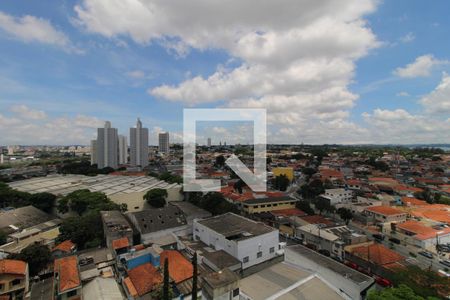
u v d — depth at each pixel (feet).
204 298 82.02
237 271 118.01
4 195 234.79
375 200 227.81
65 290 96.99
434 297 82.38
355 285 94.17
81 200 209.97
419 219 182.39
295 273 104.53
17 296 104.27
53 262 129.49
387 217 181.06
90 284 106.73
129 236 148.77
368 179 333.21
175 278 104.73
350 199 244.42
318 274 99.14
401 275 102.47
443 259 131.23
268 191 281.95
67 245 148.77
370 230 171.83
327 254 145.38
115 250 133.49
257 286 94.68
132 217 181.68
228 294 80.38
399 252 148.46
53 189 270.67
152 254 120.98
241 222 161.17
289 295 83.61
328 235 154.40
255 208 221.46
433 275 98.73
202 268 116.98
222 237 136.26
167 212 189.26
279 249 149.28
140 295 95.40
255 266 132.77
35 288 105.50
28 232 162.20
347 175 375.04
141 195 241.55
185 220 182.39
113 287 103.96
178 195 253.24
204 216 187.32
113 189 272.51
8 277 102.89
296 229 173.88
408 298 79.97
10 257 123.24
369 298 83.51
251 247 131.75
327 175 355.97
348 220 196.95
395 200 229.25
